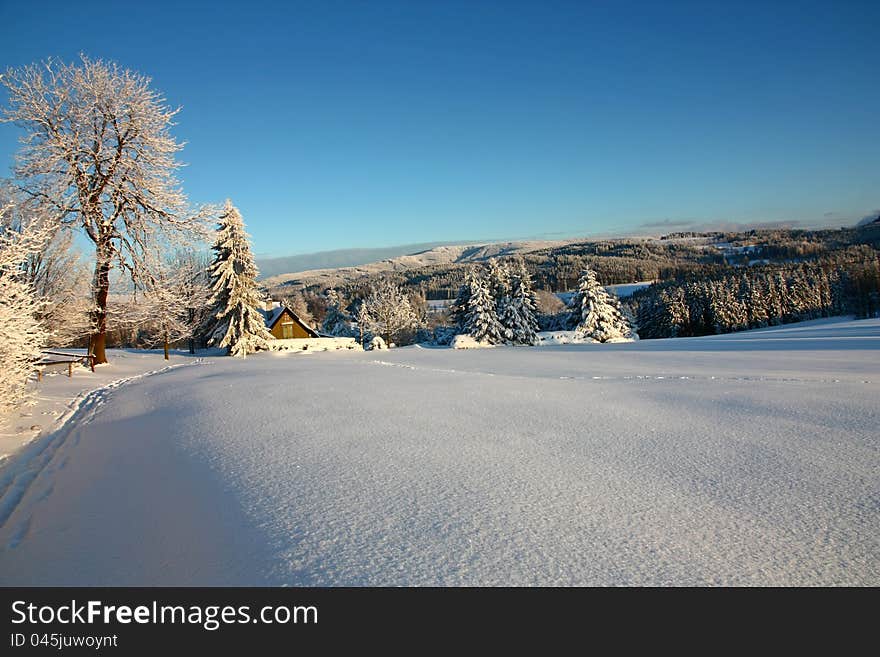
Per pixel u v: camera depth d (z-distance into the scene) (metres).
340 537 3.92
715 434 6.69
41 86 17.69
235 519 4.41
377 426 7.40
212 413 8.91
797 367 15.29
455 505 4.43
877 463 5.29
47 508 5.09
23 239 8.36
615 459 5.70
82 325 19.19
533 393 10.23
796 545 3.64
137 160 19.55
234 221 33.53
